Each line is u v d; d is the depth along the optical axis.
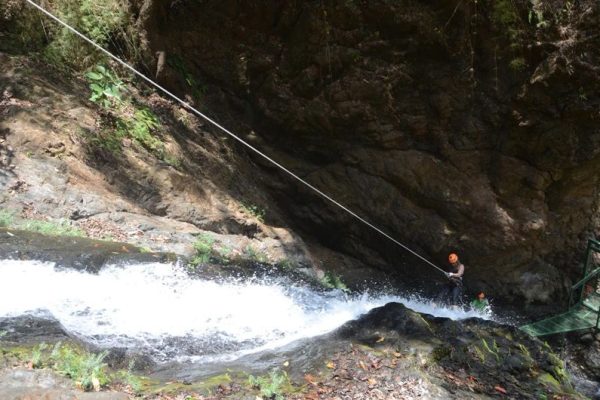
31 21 10.71
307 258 11.53
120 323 6.03
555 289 12.80
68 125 9.81
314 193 12.94
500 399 5.02
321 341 5.80
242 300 7.35
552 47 11.39
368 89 12.16
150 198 10.16
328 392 4.78
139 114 11.12
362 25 11.91
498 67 11.95
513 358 5.72
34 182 8.71
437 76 12.09
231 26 12.52
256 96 12.87
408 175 12.52
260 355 5.68
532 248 12.81
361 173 12.80
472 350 5.74
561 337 11.06
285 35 12.45
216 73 12.92
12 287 6.11
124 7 11.94
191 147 11.74
